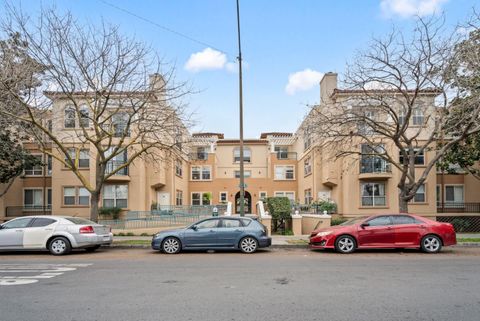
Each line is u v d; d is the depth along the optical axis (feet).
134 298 23.06
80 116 56.39
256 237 45.93
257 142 136.05
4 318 19.25
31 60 51.57
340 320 18.75
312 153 102.27
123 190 89.10
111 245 53.31
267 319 18.92
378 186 87.56
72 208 89.66
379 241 44.98
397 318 19.01
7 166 79.97
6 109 53.78
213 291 24.77
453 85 56.24
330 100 78.18
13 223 45.93
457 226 84.23
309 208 90.63
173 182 102.83
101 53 52.75
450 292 24.25
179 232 46.16
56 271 32.81
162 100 56.80
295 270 32.68
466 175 93.76
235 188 127.95
